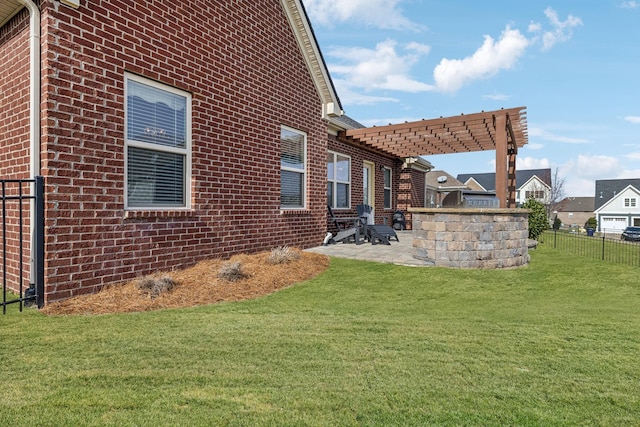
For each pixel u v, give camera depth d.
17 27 4.75
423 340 3.41
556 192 54.50
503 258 7.30
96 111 4.79
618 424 2.12
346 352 3.11
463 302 4.95
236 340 3.36
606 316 4.29
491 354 3.10
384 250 8.78
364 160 13.50
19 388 2.43
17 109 4.74
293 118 8.58
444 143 12.20
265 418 2.13
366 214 11.36
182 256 5.91
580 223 67.12
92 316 4.03
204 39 6.29
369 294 5.25
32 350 3.07
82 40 4.64
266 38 7.72
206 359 2.94
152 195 5.61
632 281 6.35
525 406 2.30
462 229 7.02
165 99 5.77
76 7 4.59
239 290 5.16
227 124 6.75
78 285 4.62
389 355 3.06
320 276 6.23
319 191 9.57
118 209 5.04
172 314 4.14
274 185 7.96
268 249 7.76
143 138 5.45
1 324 3.73
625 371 2.80
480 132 10.34
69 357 2.94
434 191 24.42
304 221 8.97
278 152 8.09
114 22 4.98
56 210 4.41
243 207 7.13
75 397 2.33
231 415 2.16
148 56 5.40
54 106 4.39
